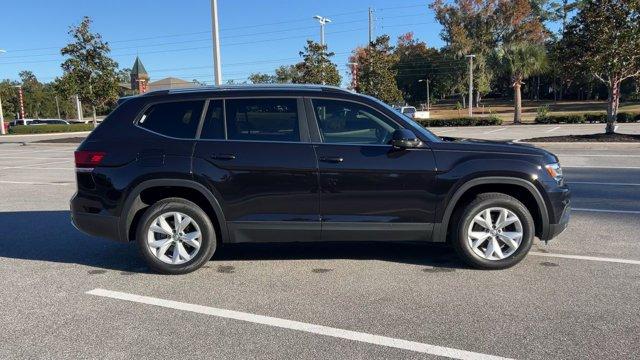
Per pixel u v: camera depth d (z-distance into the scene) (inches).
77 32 1070.4
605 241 245.6
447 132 1261.1
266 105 205.8
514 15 2578.7
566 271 203.6
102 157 206.2
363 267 213.8
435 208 201.3
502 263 204.8
